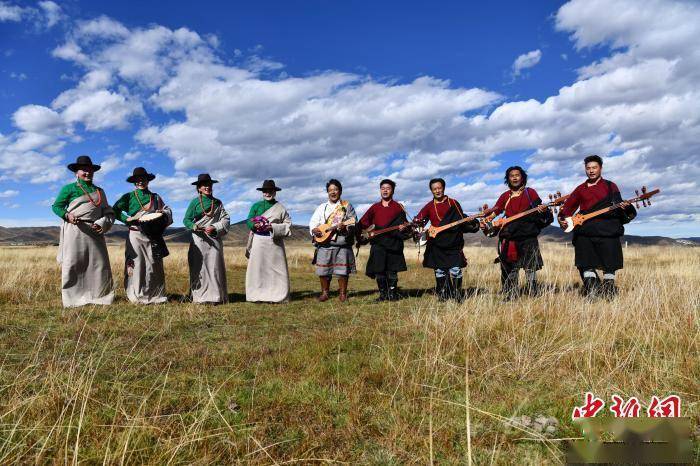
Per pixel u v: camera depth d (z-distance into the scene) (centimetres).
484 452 306
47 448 291
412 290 1105
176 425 331
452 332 552
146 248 869
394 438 320
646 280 773
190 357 512
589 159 779
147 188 902
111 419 336
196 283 900
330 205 962
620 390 385
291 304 905
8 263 1512
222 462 290
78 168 838
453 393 397
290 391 400
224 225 905
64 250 819
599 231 750
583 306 614
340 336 582
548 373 436
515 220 818
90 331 625
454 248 866
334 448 312
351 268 952
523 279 1070
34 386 396
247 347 557
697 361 435
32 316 720
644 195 727
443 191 888
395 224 930
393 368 443
